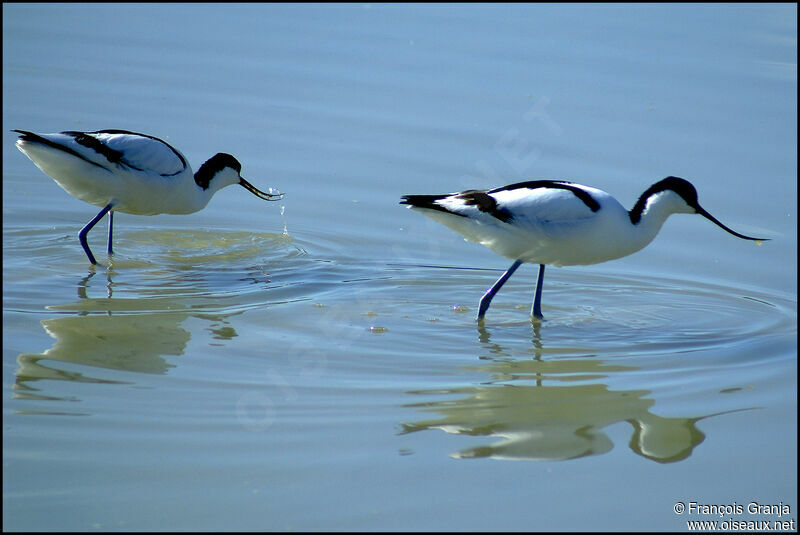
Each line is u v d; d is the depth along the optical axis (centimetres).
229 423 891
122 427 875
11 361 1008
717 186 1564
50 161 1294
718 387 1008
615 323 1190
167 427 879
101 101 1873
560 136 1739
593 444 884
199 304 1209
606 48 2136
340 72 2025
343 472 815
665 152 1672
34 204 1566
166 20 2338
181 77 1998
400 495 786
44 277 1283
